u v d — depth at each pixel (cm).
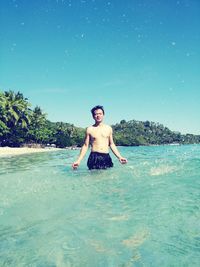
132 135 11362
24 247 183
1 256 171
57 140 5678
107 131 607
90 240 192
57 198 319
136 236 196
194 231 201
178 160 666
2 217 249
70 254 171
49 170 603
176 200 294
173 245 179
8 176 518
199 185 373
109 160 596
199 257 162
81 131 7444
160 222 224
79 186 391
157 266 153
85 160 858
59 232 209
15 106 4953
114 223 226
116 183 407
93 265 157
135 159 795
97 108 608
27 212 263
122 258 163
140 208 267
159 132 13588
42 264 159
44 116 5772
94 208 273
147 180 422
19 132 5056
